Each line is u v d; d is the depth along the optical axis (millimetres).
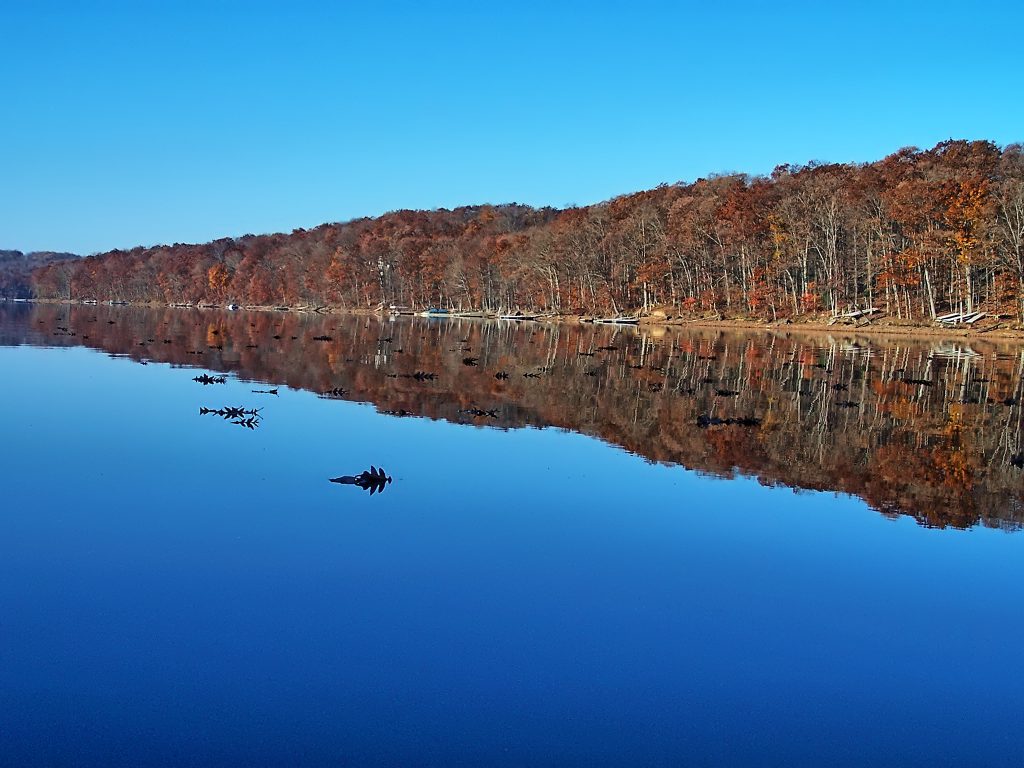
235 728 7176
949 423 25656
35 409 23703
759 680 8344
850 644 9242
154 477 15867
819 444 21484
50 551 11516
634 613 9891
